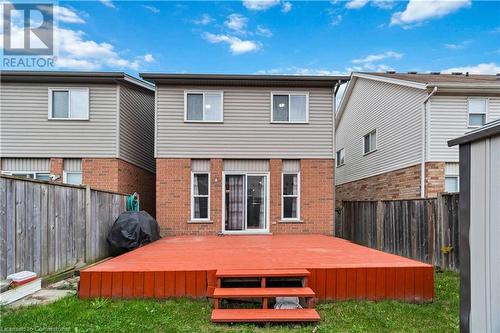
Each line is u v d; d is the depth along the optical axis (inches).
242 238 340.8
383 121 484.4
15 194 172.6
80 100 384.5
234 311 151.8
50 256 203.2
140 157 453.4
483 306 99.5
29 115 380.5
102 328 132.8
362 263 191.3
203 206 388.2
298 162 394.9
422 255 281.4
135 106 437.1
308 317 146.0
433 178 378.0
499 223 93.4
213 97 390.3
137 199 364.5
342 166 666.8
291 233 386.9
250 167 391.9
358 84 581.3
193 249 257.4
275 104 394.9
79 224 242.4
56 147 381.1
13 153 378.0
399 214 316.8
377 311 160.4
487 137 99.0
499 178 93.7
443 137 381.7
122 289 171.0
